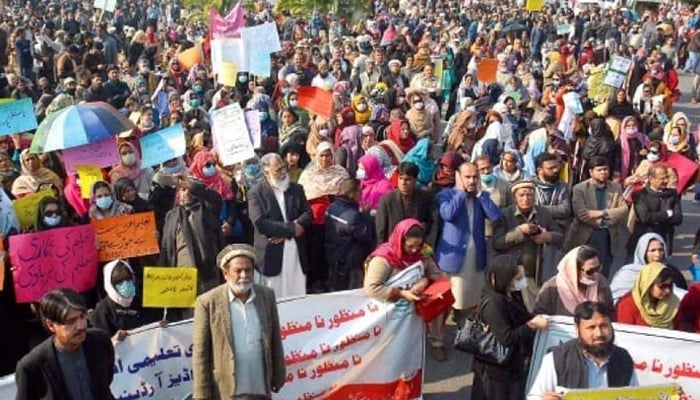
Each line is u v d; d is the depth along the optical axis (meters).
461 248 7.77
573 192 8.52
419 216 7.86
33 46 22.17
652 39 27.42
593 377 4.85
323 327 6.61
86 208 8.48
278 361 5.55
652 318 6.25
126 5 36.97
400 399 6.82
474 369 6.07
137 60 22.75
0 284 6.71
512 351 5.77
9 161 9.22
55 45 21.75
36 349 4.68
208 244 7.39
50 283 6.88
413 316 6.79
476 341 5.81
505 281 5.80
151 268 6.09
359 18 32.19
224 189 8.61
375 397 6.75
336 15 31.86
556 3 38.94
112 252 7.15
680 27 30.14
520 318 5.88
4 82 15.80
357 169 10.14
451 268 7.79
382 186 9.04
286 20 29.41
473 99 16.44
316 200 8.48
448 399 7.28
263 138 11.77
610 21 30.23
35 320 7.69
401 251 6.70
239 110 9.01
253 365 5.38
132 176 9.27
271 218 7.70
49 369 4.62
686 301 6.30
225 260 5.34
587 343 4.77
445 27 29.36
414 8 37.91
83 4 38.16
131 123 9.45
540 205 8.24
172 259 7.39
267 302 5.48
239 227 8.69
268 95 15.41
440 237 7.87
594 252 6.15
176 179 7.95
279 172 7.80
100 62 19.38
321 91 12.10
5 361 7.14
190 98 13.90
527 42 27.25
